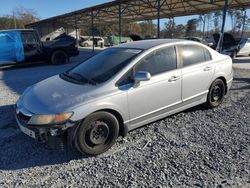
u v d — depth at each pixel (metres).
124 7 25.56
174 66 5.12
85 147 4.08
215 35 18.23
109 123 4.26
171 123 5.32
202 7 24.20
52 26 47.34
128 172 3.70
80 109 3.95
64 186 3.45
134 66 4.59
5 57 13.78
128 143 4.55
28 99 4.43
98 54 5.49
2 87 9.30
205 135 4.75
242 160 3.88
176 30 62.81
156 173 3.64
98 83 4.38
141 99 4.60
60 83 4.72
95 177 3.62
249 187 3.28
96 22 41.78
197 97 5.58
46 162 4.05
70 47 15.97
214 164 3.80
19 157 4.21
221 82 6.09
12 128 5.35
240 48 20.00
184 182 3.42
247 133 4.79
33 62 14.83
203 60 5.69
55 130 3.86
